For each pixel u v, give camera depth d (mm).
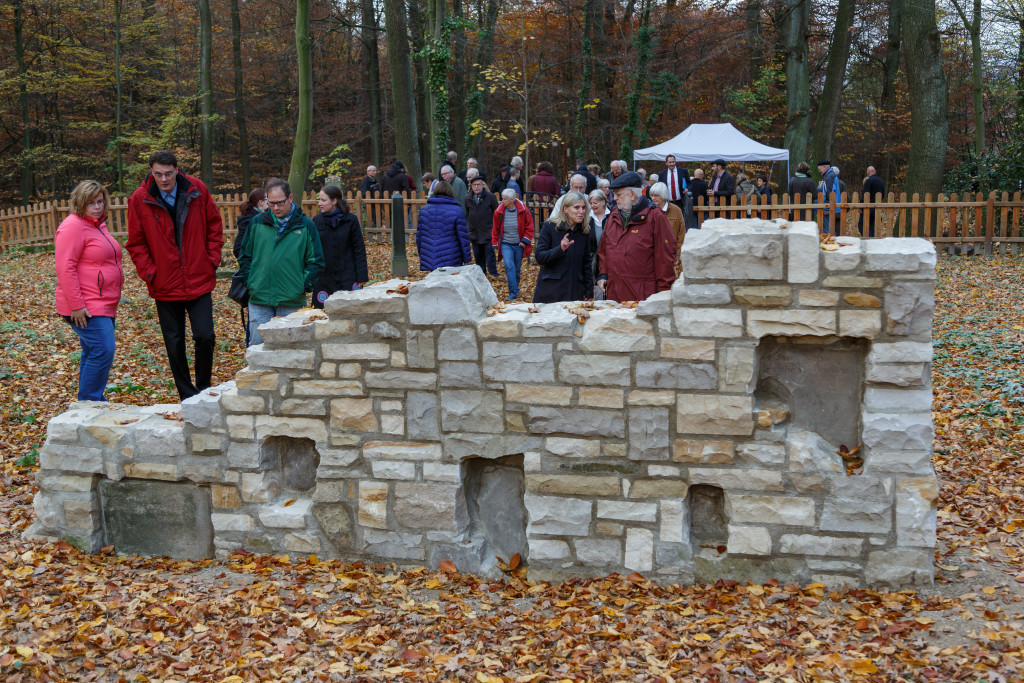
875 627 4055
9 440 6922
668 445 4609
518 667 3934
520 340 4711
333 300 4902
